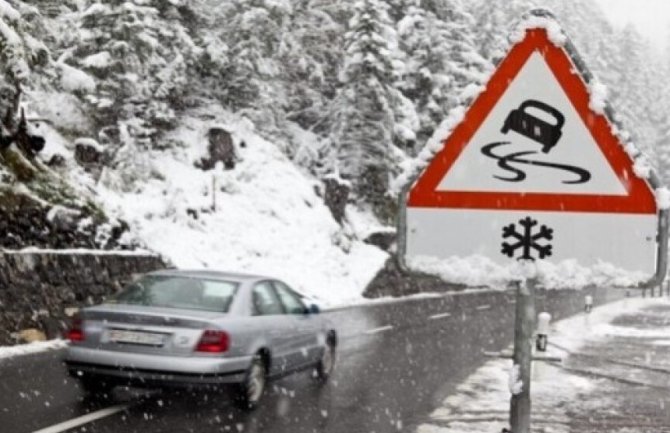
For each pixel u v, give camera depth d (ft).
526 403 8.41
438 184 8.29
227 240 99.14
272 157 124.16
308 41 143.84
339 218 125.70
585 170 8.12
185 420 28.68
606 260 8.07
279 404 32.81
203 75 126.41
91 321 30.12
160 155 109.70
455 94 166.61
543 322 46.57
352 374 42.04
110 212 70.33
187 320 29.19
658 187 8.01
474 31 207.10
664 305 138.41
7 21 54.80
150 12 102.53
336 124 146.30
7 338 45.06
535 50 8.20
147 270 65.10
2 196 57.00
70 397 31.48
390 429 29.12
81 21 100.37
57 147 87.10
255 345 31.17
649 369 48.93
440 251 8.27
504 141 8.22
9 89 60.18
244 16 127.34
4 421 27.02
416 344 56.18
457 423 30.50
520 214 8.17
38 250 50.90
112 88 100.48
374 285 113.50
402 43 167.63
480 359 49.55
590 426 31.22
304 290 97.60
